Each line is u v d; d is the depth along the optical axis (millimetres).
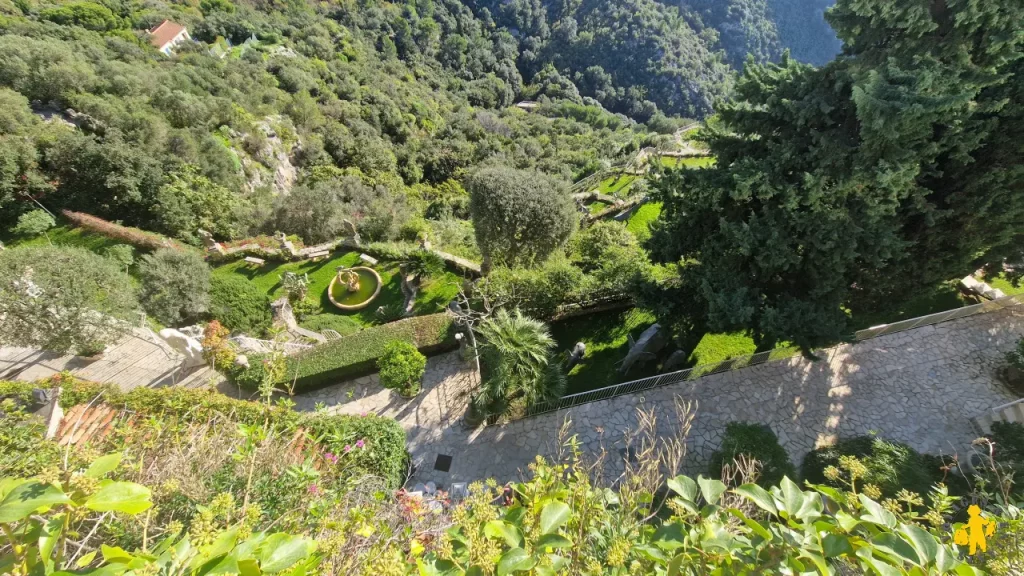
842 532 2180
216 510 3133
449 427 11508
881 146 8555
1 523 1710
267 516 4391
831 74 9484
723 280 10398
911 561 1826
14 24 41219
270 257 18656
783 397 11680
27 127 23125
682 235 11688
